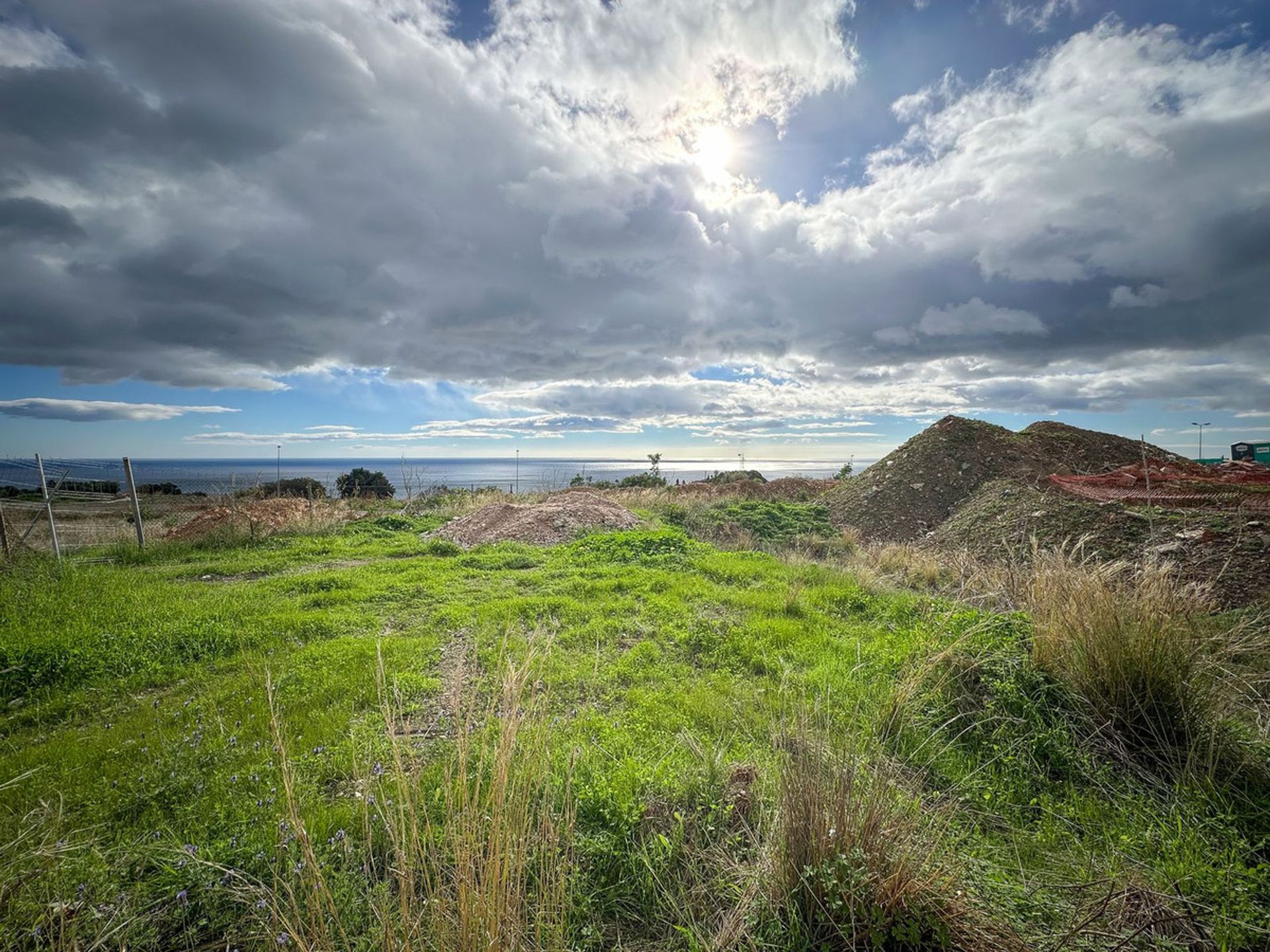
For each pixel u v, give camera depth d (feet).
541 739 9.39
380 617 22.13
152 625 19.95
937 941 6.85
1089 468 55.57
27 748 12.55
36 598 23.36
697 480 88.02
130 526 49.32
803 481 71.41
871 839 7.66
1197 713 11.60
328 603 24.13
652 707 14.17
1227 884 7.82
